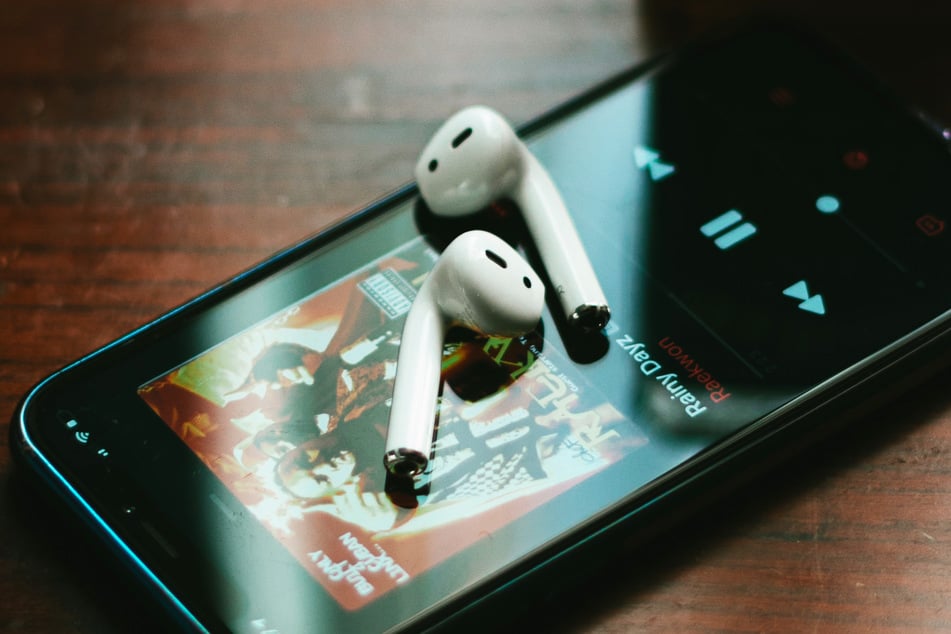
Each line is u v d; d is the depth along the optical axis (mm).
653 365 362
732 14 425
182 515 345
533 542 340
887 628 345
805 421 355
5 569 349
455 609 335
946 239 379
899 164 389
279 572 339
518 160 376
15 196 399
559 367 361
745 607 347
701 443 351
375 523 344
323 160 405
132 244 392
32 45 420
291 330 366
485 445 352
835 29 423
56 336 380
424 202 381
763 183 388
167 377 359
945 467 361
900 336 364
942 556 352
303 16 425
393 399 353
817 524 355
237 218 396
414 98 415
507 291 355
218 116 411
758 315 370
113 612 345
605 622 345
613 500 344
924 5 424
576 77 419
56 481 346
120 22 423
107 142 407
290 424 355
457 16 425
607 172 390
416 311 361
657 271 376
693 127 396
